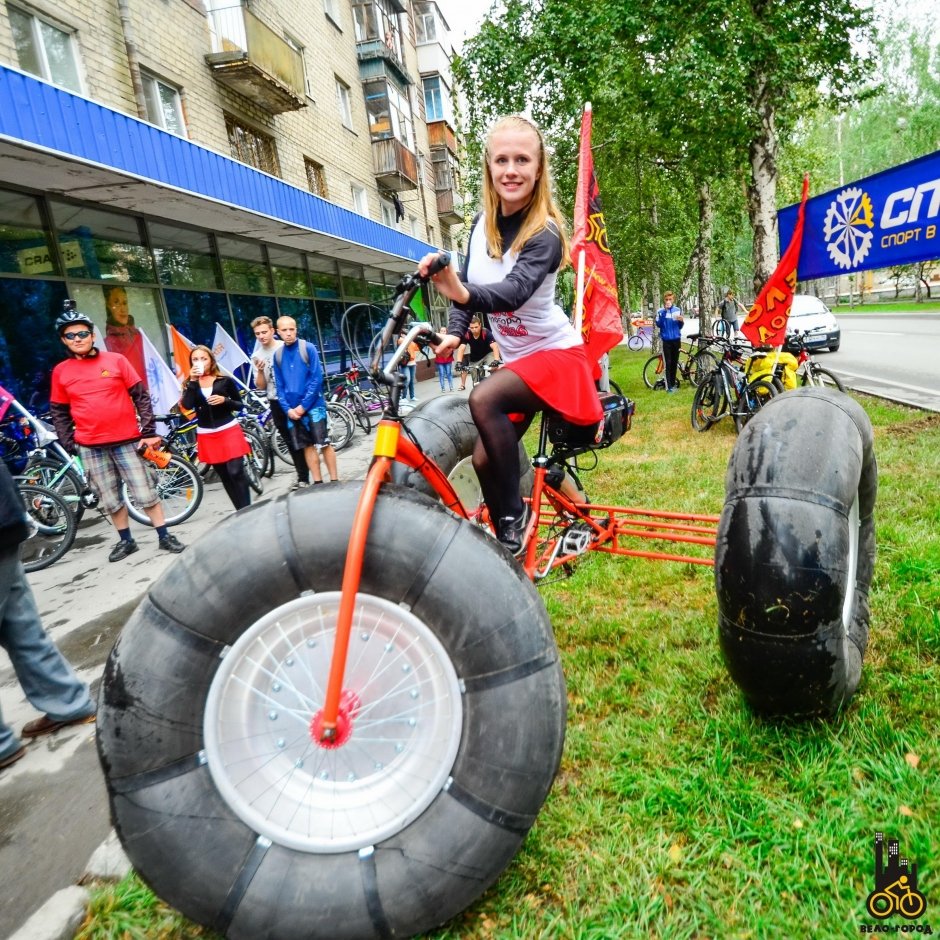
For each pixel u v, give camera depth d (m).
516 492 2.31
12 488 2.51
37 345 7.71
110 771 1.52
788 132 13.27
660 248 22.92
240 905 1.52
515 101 13.34
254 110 13.32
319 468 6.46
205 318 10.73
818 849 1.73
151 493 5.37
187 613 1.56
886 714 2.19
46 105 5.91
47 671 2.72
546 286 2.24
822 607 1.90
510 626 1.58
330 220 11.77
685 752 2.15
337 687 1.55
